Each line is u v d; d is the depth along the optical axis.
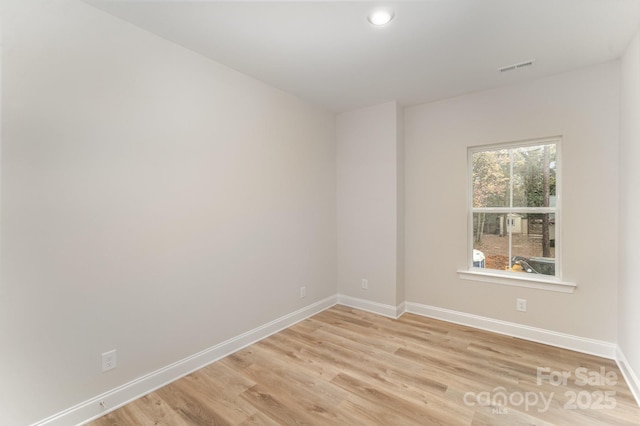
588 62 2.54
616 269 2.51
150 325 2.14
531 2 1.78
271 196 3.07
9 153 1.57
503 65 2.59
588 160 2.62
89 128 1.83
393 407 1.94
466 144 3.25
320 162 3.73
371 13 1.89
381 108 3.58
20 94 1.59
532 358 2.54
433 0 1.76
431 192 3.49
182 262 2.32
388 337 2.98
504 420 1.81
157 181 2.16
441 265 3.44
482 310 3.17
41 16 1.66
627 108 2.25
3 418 1.56
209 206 2.51
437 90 3.14
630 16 1.89
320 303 3.74
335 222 3.98
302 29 2.07
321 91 3.19
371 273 3.70
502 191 3.14
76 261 1.79
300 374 2.33
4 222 1.55
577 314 2.68
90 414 1.84
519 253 3.05
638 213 2.00
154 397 2.06
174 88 2.26
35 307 1.65
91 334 1.86
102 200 1.89
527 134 2.90
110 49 1.92
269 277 3.06
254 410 1.93
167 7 1.84
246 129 2.81
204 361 2.46
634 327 2.07
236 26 2.04
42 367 1.67
